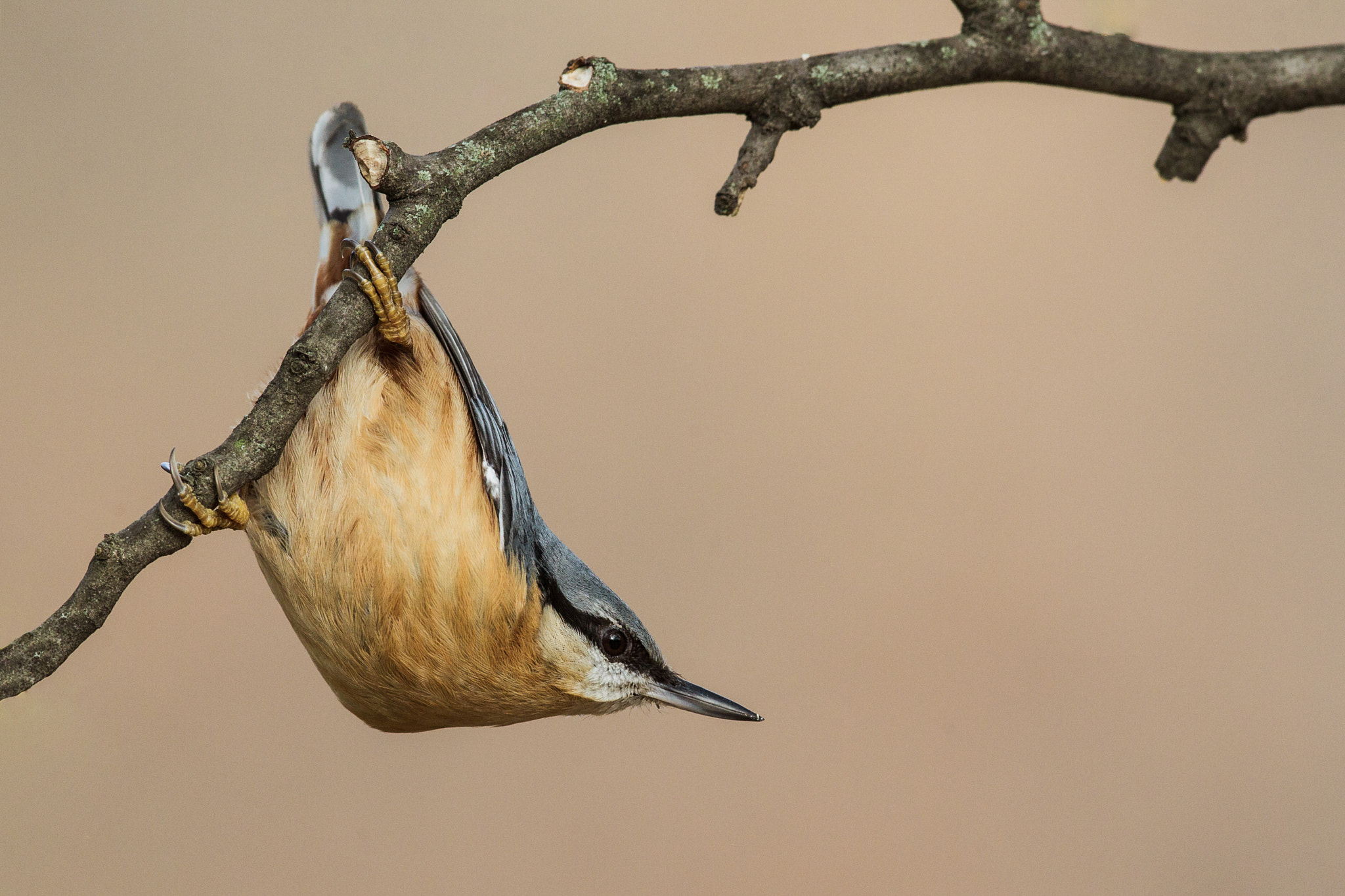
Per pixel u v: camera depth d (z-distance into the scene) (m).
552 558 7.11
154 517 4.50
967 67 5.58
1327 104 5.69
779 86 5.46
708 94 5.40
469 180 5.00
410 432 6.05
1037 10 5.63
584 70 5.29
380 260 4.86
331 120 7.24
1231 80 5.64
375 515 5.91
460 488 6.20
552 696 6.88
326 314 4.85
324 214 7.03
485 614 6.29
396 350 6.14
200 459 4.60
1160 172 5.88
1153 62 5.67
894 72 5.54
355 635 6.06
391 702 6.44
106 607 4.40
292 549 5.88
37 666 4.29
